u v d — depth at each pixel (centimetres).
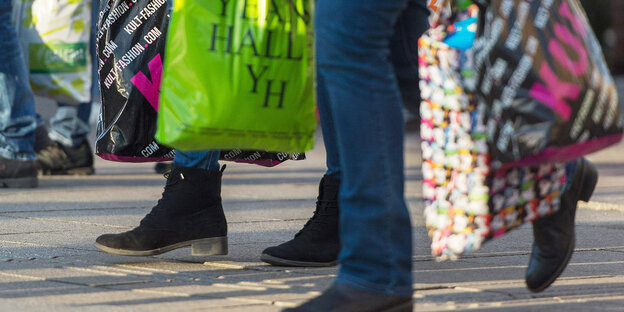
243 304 538
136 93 684
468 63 481
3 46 1187
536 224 549
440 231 490
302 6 561
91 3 1308
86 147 1418
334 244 682
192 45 537
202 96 532
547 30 440
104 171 1493
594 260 717
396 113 455
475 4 457
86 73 1309
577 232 878
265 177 1429
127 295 559
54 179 1344
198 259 709
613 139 450
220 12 542
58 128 1398
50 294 558
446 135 486
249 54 543
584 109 434
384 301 459
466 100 480
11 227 855
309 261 677
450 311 524
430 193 491
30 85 1296
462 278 630
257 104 545
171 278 619
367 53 447
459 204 483
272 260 675
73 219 919
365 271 461
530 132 433
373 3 441
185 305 532
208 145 546
